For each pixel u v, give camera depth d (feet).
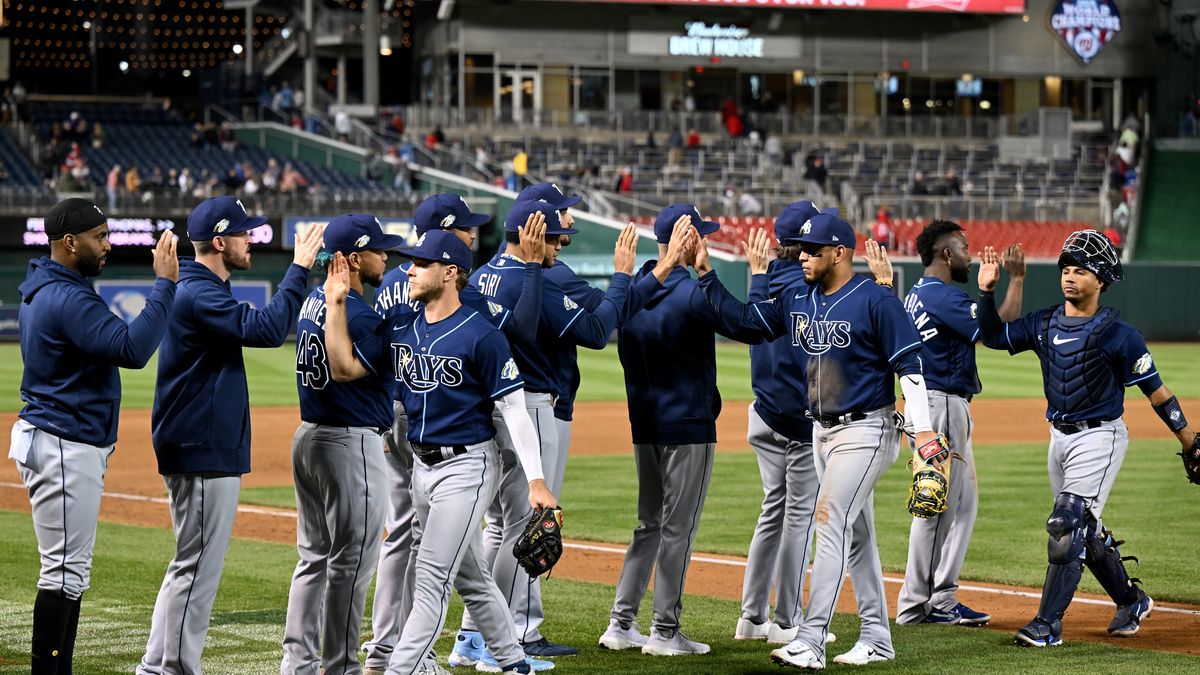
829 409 46.68
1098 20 327.06
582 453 112.16
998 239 258.78
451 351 40.86
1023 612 56.65
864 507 47.57
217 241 42.65
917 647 50.06
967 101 332.19
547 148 288.30
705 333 49.34
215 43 363.15
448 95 315.78
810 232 46.47
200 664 44.09
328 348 41.27
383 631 46.34
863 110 328.08
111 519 81.10
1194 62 324.60
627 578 50.31
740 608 57.98
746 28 319.68
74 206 41.73
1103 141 319.06
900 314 45.96
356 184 270.05
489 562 49.98
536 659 48.14
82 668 46.88
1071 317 51.62
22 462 41.52
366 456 43.27
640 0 306.14
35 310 41.34
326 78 347.97
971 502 54.54
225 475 42.52
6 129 268.62
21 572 63.10
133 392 159.22
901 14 325.83
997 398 158.71
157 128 291.38
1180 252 261.44
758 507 84.43
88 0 353.31
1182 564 65.92
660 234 50.55
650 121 303.68
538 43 313.32
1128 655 48.70
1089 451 50.90
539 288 46.09
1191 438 51.03
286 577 63.10
